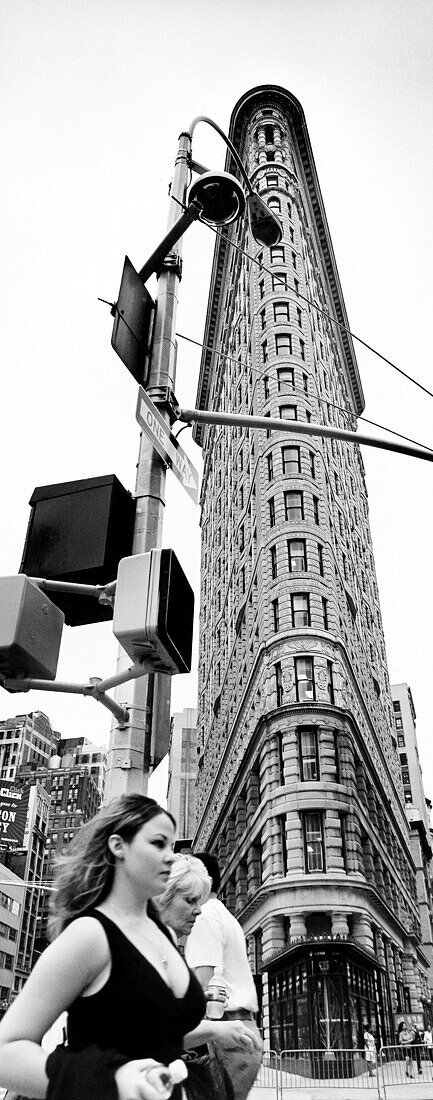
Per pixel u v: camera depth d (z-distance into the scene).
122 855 2.58
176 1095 2.41
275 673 37.56
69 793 153.38
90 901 2.55
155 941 2.54
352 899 31.39
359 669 48.53
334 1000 27.64
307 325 51.88
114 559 5.98
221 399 73.81
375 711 55.84
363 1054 23.64
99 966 2.24
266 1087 19.72
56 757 168.88
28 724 172.50
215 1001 4.08
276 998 31.80
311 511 42.09
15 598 5.22
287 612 38.81
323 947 28.45
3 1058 2.08
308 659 37.31
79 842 2.67
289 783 34.16
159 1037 2.24
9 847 120.31
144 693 5.89
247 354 55.00
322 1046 26.89
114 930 2.32
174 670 5.45
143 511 6.34
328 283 76.19
